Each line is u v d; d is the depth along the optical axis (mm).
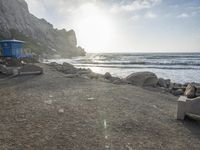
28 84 14766
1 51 30766
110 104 9352
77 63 65938
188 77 31375
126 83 18469
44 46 110250
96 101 9797
